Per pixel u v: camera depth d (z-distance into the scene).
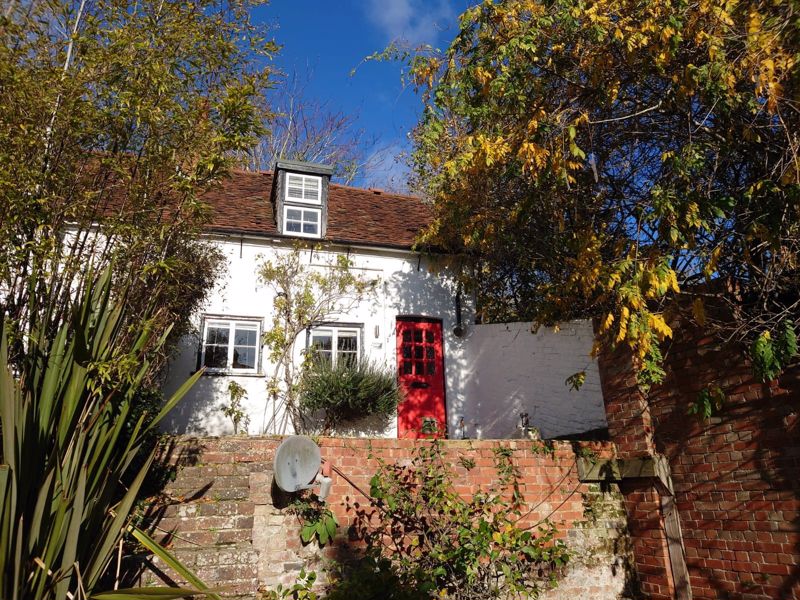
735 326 5.89
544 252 8.12
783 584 5.28
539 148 6.42
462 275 10.44
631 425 6.86
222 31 5.33
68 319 4.26
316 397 8.83
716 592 5.80
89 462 3.96
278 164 10.78
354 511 5.78
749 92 5.83
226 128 5.08
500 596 5.88
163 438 5.76
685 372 6.45
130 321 4.85
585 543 6.49
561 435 8.94
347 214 11.70
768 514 5.48
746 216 5.89
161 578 4.65
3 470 3.26
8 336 3.99
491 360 10.37
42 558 3.49
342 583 5.32
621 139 7.56
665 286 5.43
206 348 9.40
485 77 6.77
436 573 5.46
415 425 10.13
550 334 9.50
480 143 6.78
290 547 5.45
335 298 10.16
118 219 4.57
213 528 5.26
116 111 4.59
